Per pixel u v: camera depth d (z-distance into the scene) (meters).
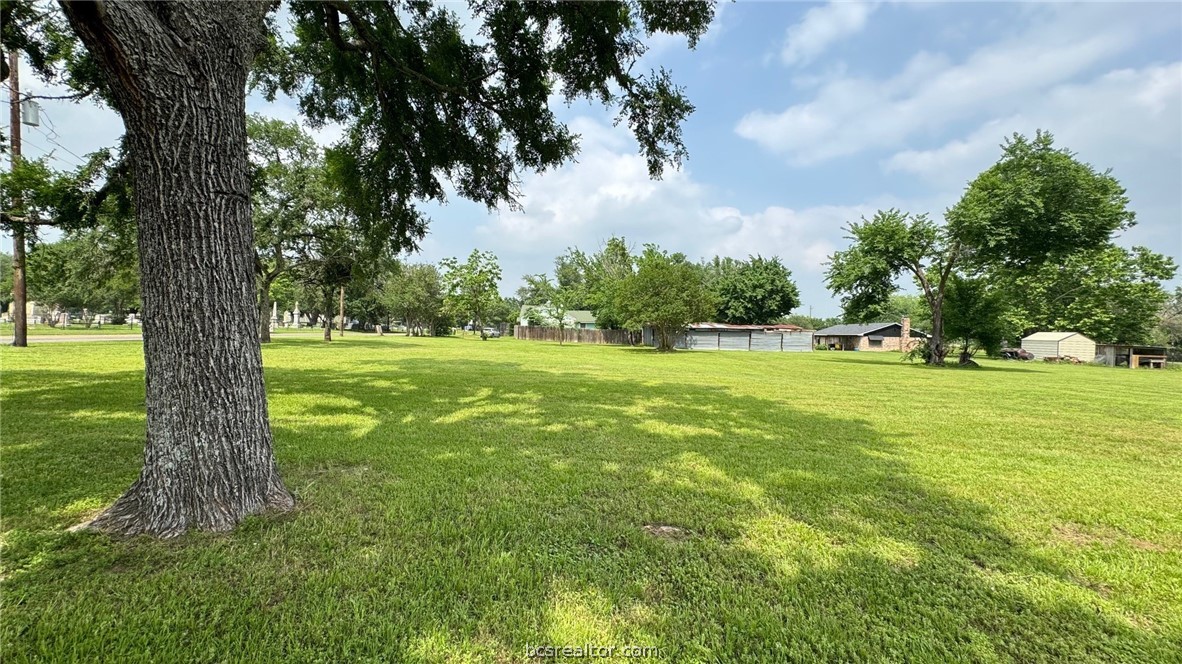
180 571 2.44
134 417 6.05
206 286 2.96
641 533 3.07
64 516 3.10
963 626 2.19
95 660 1.81
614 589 2.39
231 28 3.01
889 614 2.26
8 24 5.27
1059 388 13.65
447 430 6.09
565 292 59.75
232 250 3.08
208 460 2.96
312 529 2.99
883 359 29.31
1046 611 2.33
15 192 6.40
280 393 8.88
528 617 2.14
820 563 2.75
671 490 3.96
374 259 8.38
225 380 3.04
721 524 3.27
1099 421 8.02
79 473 3.93
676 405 8.73
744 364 21.42
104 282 21.12
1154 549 3.09
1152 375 21.75
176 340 2.90
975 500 3.92
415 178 7.06
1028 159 20.67
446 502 3.54
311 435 5.62
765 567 2.68
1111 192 20.48
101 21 2.45
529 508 3.47
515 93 6.25
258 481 3.20
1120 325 41.28
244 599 2.22
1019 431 6.98
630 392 10.38
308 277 26.12
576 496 3.76
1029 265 22.48
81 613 2.08
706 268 58.25
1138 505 3.87
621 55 5.80
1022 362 33.72
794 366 20.83
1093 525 3.46
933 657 1.97
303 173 23.41
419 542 2.86
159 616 2.07
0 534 2.80
